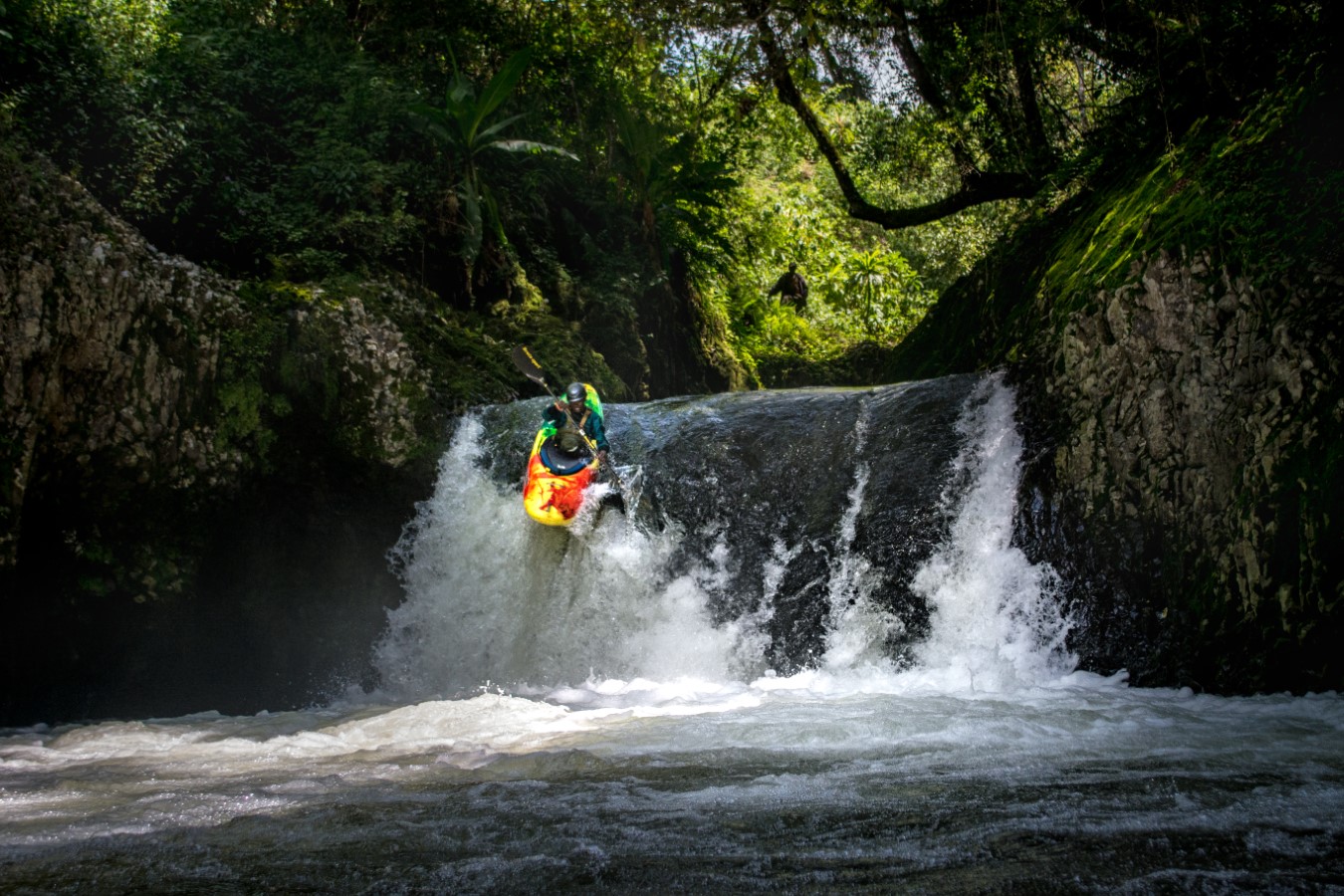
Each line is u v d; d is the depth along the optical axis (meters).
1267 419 6.02
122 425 6.60
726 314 19.17
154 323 6.81
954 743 4.48
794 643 7.36
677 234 15.84
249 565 7.41
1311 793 3.41
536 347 11.45
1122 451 6.84
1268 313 6.20
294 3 12.76
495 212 11.93
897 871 2.73
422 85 13.27
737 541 7.82
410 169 11.59
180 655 7.02
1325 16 7.00
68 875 2.80
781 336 21.00
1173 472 6.53
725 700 6.22
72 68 8.80
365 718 6.15
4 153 6.29
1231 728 4.71
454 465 8.48
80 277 6.32
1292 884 2.53
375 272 10.52
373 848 3.03
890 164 15.04
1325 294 5.92
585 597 7.79
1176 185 7.60
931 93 13.47
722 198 17.73
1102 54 10.72
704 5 12.75
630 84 15.57
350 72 11.80
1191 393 6.53
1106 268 7.53
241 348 7.32
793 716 5.31
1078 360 7.33
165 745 5.11
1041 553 7.07
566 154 12.38
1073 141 12.38
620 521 7.92
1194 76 8.76
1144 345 6.88
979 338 11.38
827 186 25.81
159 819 3.40
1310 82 6.77
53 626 6.36
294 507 7.67
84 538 6.49
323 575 7.78
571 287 13.16
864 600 7.34
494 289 12.18
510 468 8.42
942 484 7.62
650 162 14.94
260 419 7.41
